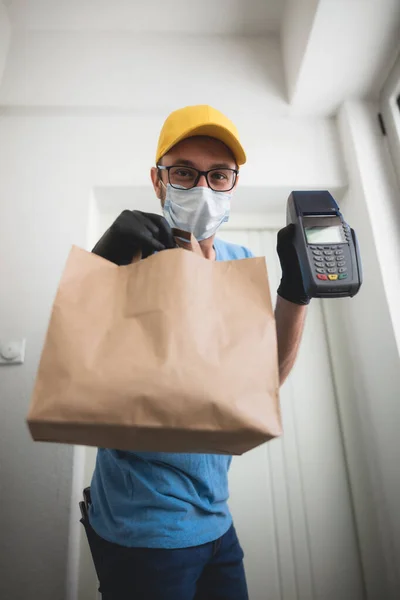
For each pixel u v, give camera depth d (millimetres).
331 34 1233
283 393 1315
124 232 497
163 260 409
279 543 1136
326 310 1440
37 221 1265
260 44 1559
